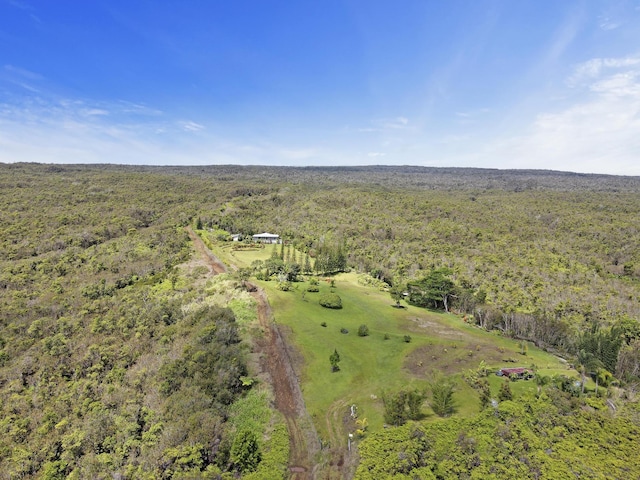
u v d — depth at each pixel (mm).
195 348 49219
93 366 51688
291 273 89312
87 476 34250
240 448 33625
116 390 46656
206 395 41188
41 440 41000
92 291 74438
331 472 33062
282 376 47531
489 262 106438
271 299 69938
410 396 38688
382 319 69625
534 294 86000
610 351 57625
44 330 62094
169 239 109562
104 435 38938
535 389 43875
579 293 86625
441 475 29016
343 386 45438
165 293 73500
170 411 39750
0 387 50281
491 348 58750
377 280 96938
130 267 88125
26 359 54469
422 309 80125
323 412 41000
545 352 61875
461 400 41906
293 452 35719
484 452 30938
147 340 56750
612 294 86938
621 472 28922
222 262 93438
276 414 40594
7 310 68062
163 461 33562
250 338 54625
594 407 38656
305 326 60469
